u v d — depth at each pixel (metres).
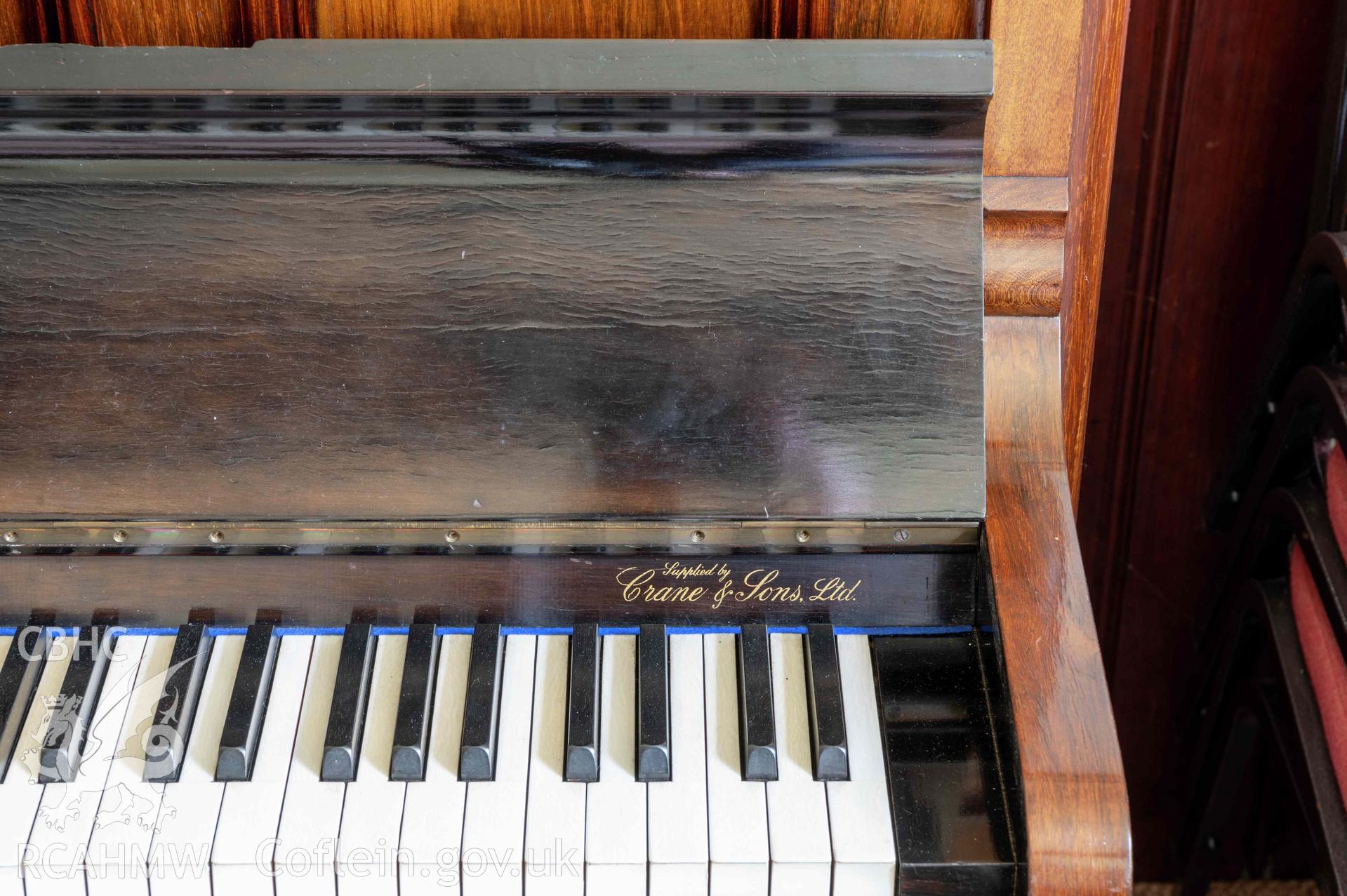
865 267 0.84
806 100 0.80
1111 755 0.75
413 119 0.82
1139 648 1.61
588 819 0.77
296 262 0.84
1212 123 1.30
